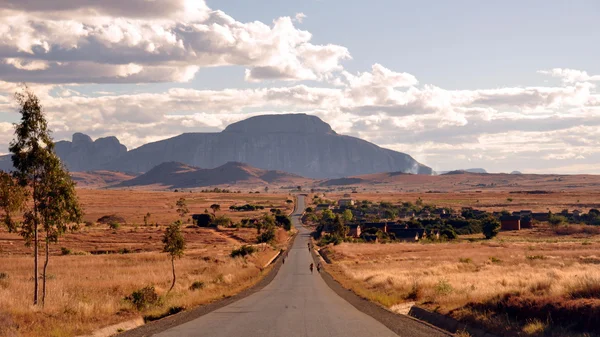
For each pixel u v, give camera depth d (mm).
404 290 36000
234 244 130875
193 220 180375
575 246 97000
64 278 47719
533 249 94562
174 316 25344
